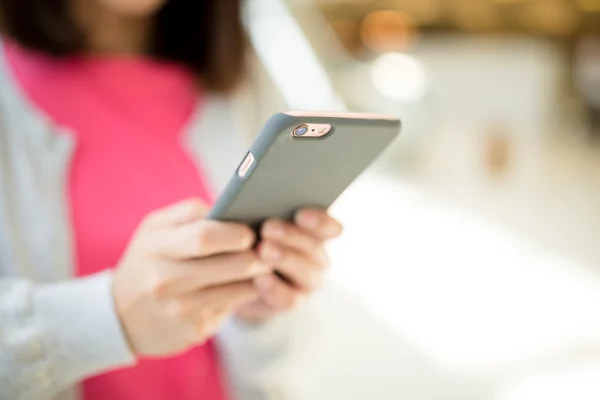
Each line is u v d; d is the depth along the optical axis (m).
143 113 0.80
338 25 4.34
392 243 2.42
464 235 2.50
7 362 0.53
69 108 0.76
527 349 1.73
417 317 1.89
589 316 1.90
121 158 0.76
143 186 0.76
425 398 1.49
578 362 1.65
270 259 0.58
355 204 2.81
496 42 4.65
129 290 0.55
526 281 2.12
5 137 0.71
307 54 2.63
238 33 0.92
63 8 0.78
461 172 3.28
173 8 0.89
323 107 2.46
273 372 0.77
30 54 0.77
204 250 0.51
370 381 1.55
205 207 0.59
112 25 0.86
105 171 0.75
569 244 2.42
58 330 0.54
